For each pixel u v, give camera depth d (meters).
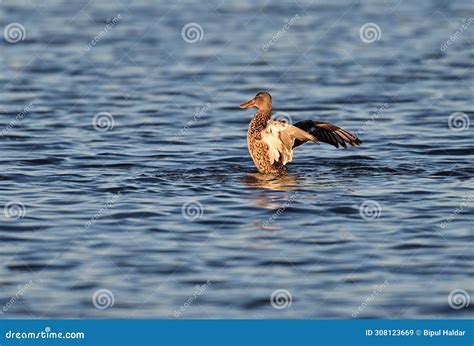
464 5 46.22
